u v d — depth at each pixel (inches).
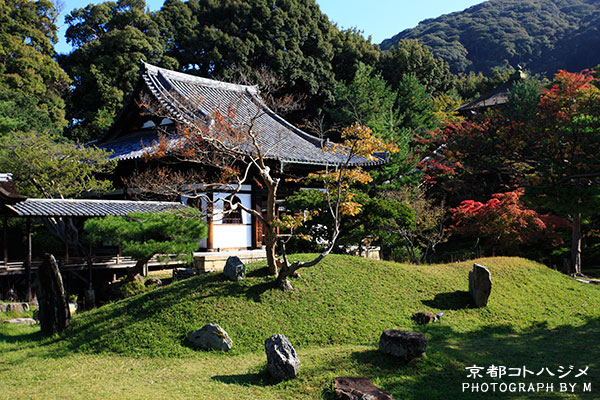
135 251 543.8
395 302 477.7
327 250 432.5
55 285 432.1
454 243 1157.7
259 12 1481.3
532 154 515.5
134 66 1390.3
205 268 618.8
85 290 615.2
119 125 900.6
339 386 277.1
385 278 526.6
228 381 304.3
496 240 804.6
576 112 522.3
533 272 639.1
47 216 585.3
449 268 610.5
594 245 962.1
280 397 279.0
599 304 567.2
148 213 584.7
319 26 1644.9
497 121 528.4
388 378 307.7
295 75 1454.2
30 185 727.1
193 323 400.2
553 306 543.2
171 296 448.1
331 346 383.2
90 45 1405.0
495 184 1038.4
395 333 343.6
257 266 505.0
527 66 3070.9
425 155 1063.6
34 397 272.4
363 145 433.1
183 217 558.6
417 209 802.2
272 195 452.8
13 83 1163.9
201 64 1469.0
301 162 727.7
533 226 759.7
